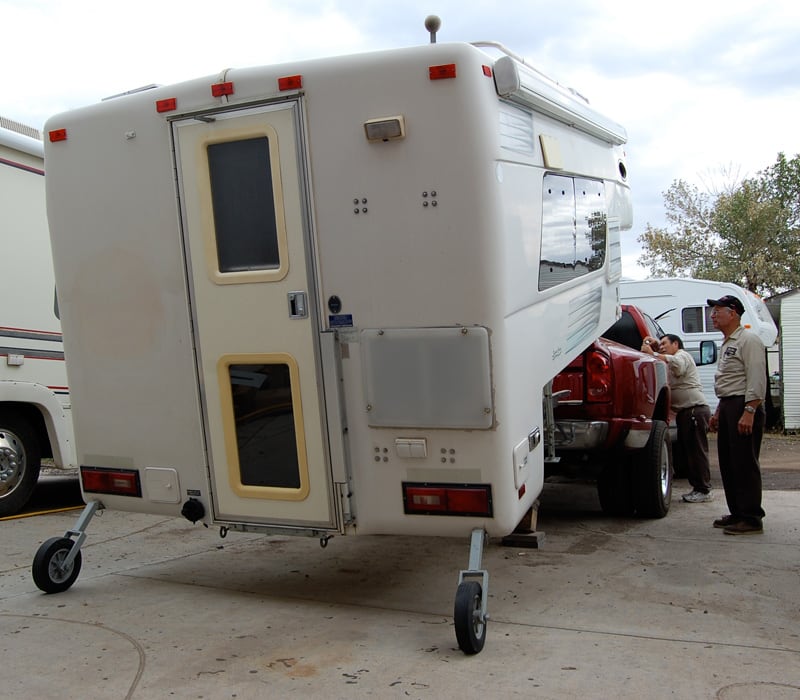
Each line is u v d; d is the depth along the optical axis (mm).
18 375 7379
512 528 4129
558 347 5277
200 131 4332
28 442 7488
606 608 4562
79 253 4773
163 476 4707
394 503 4227
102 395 4828
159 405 4660
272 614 4461
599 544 6086
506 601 4730
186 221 4422
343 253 4137
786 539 6113
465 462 4078
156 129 4449
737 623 4281
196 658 3820
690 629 4188
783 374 14969
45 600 4730
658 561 5559
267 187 4262
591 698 3346
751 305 14688
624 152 7918
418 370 4066
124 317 4688
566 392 6117
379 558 5691
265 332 4324
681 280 14344
